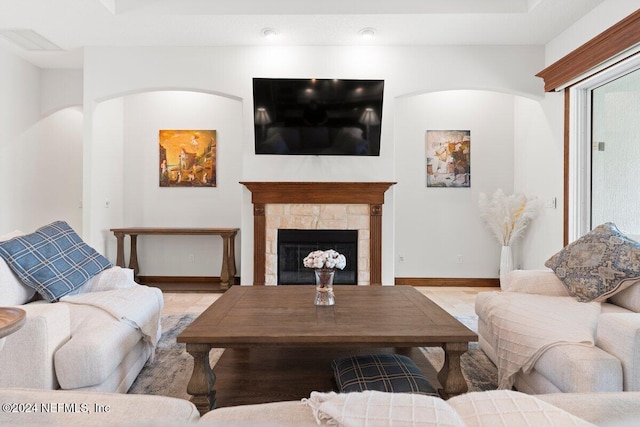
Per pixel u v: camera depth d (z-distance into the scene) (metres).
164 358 2.50
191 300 4.17
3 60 4.11
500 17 3.40
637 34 2.66
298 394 1.75
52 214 4.92
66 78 4.75
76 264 2.39
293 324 1.84
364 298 2.41
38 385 1.58
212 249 5.11
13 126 4.29
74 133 5.25
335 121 3.86
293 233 4.03
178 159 5.08
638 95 2.96
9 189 4.25
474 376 2.24
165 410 0.87
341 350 2.29
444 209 4.96
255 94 3.82
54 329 1.66
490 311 2.24
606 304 2.19
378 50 3.99
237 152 5.09
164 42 3.93
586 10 3.28
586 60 3.19
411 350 2.30
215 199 5.10
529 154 4.46
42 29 3.65
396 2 3.35
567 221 3.64
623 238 2.22
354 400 0.74
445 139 4.93
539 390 1.77
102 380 1.72
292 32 3.70
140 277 5.09
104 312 2.04
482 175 4.93
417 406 0.70
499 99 4.91
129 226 5.06
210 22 3.51
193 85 4.01
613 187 3.25
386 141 4.01
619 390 1.46
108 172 4.61
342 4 3.35
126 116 5.05
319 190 3.97
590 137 3.52
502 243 4.58
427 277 4.97
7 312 1.25
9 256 2.09
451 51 3.98
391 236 4.04
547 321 1.86
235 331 1.72
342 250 4.05
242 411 0.83
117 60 4.02
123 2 3.39
